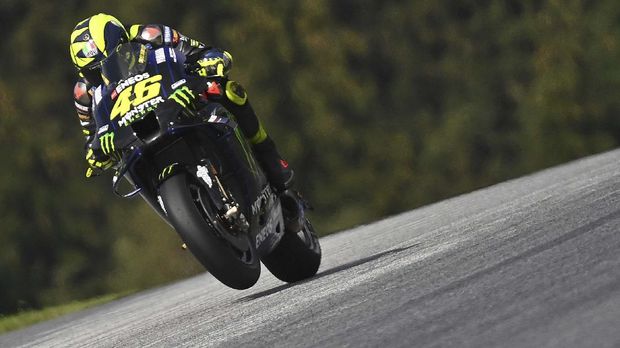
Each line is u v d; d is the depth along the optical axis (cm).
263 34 14425
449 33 15600
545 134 14450
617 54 14675
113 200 13400
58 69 14600
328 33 14625
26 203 13562
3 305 13138
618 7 14962
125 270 11969
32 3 14725
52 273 13338
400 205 13925
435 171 14338
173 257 11788
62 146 13975
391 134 14412
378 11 15588
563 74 14612
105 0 14712
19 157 13850
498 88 15212
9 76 14462
